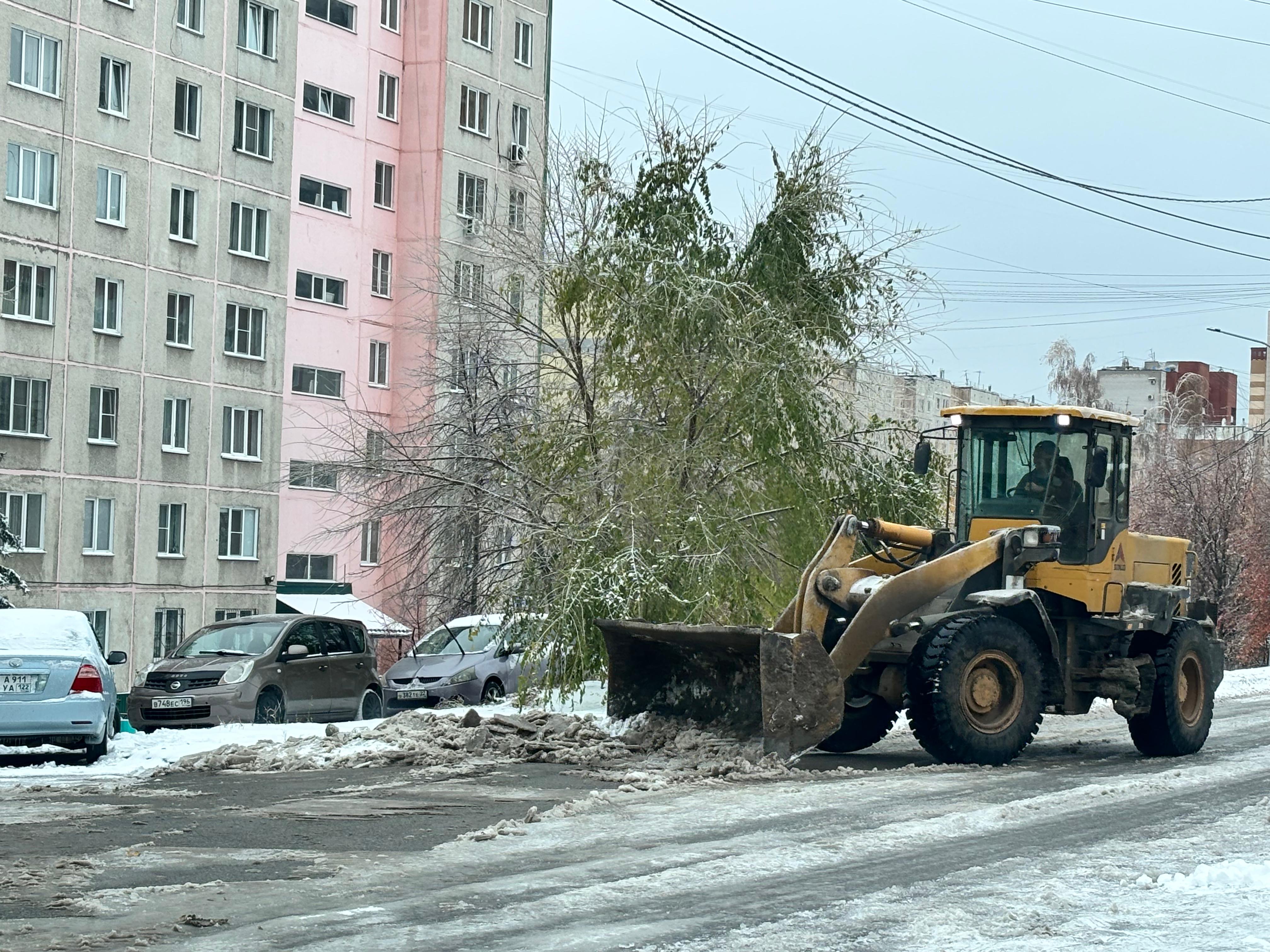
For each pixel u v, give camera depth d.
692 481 21.08
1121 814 10.04
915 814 10.06
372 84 48.84
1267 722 17.89
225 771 13.44
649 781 11.82
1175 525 59.19
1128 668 14.03
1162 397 71.31
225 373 43.59
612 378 21.78
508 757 13.83
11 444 37.78
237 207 44.00
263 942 6.43
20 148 38.16
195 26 42.72
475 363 23.22
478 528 22.58
